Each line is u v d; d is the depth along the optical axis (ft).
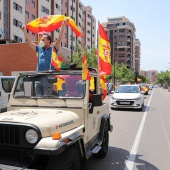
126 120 38.34
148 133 28.89
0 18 133.28
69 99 13.61
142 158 19.44
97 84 16.70
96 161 18.30
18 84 14.87
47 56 16.03
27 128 10.52
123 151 21.27
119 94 52.95
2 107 33.09
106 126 18.88
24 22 155.63
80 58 109.09
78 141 11.93
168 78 356.18
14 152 11.00
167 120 38.86
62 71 14.30
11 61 103.14
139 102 50.67
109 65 19.71
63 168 10.72
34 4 167.73
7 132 10.84
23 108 14.25
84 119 13.39
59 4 205.36
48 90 14.20
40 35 17.57
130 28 435.53
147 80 504.84
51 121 11.26
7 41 112.88
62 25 16.44
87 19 292.40
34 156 10.70
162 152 21.22
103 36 19.88
